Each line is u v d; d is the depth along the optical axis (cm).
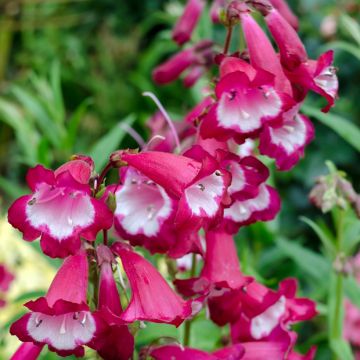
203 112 43
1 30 125
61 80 119
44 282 63
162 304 39
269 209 44
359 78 100
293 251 59
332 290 54
